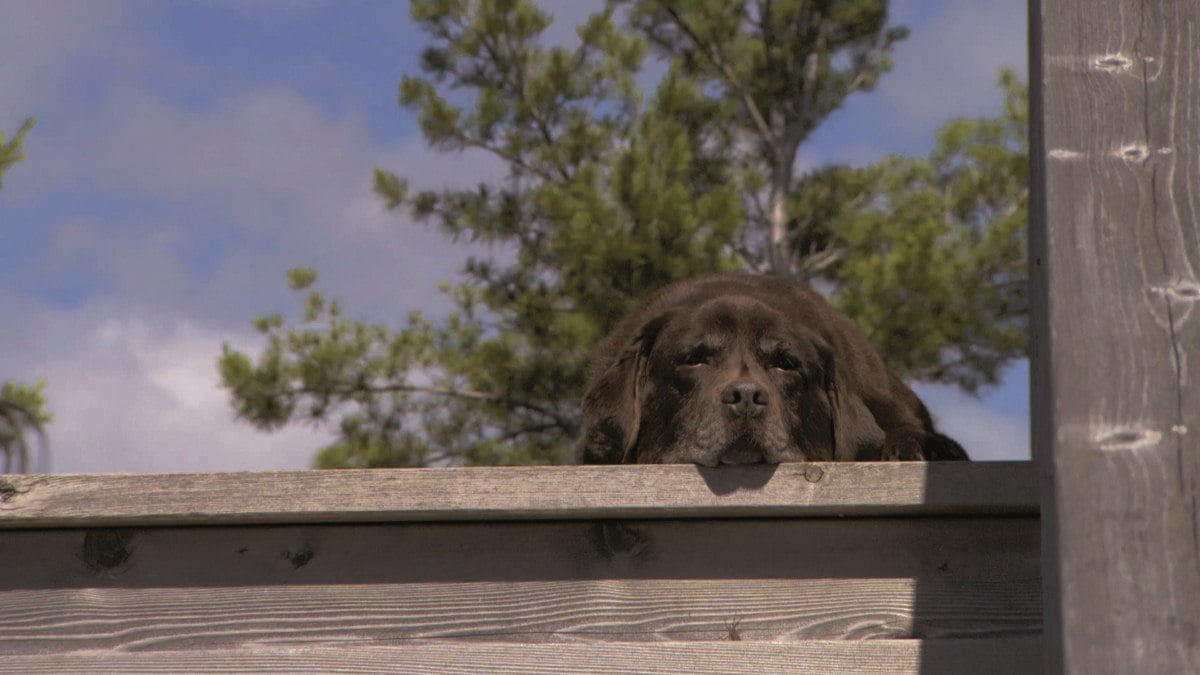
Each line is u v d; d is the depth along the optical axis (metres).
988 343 21.22
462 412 24.61
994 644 3.95
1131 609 2.85
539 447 24.02
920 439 6.82
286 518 4.16
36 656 4.16
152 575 4.23
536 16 23.23
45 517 4.15
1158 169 3.33
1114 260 3.23
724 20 23.61
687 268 19.78
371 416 24.08
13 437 5.40
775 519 4.15
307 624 4.16
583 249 19.81
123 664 4.13
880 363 7.93
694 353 6.58
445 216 23.52
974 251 20.89
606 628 4.09
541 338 22.91
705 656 3.99
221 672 4.12
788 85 23.98
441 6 23.33
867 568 4.09
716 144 23.98
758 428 6.06
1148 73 3.47
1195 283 3.17
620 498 4.07
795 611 4.07
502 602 4.14
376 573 4.20
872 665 3.94
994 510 4.03
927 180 23.55
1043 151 3.42
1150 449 2.99
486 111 22.91
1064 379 3.10
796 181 24.41
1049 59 3.54
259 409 23.22
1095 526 2.94
